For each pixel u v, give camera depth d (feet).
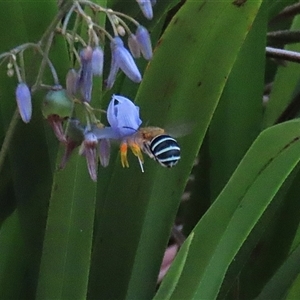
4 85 2.02
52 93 1.90
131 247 2.08
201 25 1.99
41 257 2.07
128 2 2.10
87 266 2.01
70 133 1.91
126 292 2.09
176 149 1.94
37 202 2.09
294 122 1.93
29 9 2.00
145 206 2.07
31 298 2.12
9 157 2.07
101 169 2.12
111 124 1.89
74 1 1.89
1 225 2.12
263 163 1.94
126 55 1.89
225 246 1.97
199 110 2.02
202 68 2.01
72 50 1.90
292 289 2.06
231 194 1.96
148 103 2.03
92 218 2.00
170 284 1.91
